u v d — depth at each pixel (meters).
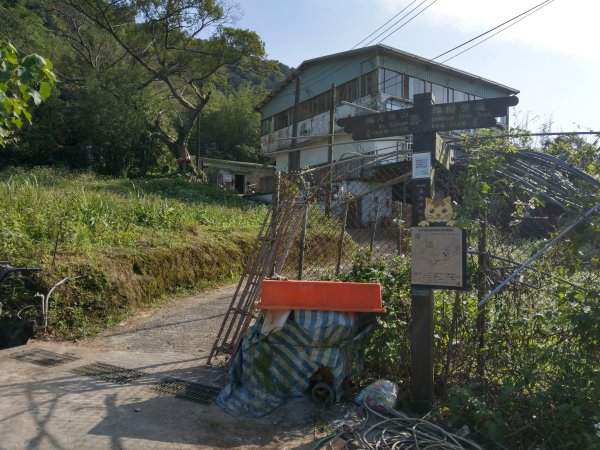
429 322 3.93
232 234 11.70
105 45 31.06
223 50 27.91
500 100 3.69
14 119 3.58
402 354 4.34
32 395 4.14
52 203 9.41
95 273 7.00
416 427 3.63
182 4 26.55
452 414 3.62
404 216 9.40
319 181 6.16
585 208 3.67
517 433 3.50
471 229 3.86
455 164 4.43
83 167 27.31
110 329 6.54
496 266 4.22
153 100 29.83
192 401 4.20
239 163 35.38
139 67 30.16
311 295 4.06
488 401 3.85
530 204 3.93
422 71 22.77
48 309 6.18
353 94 24.19
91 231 8.67
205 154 40.94
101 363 5.13
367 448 3.33
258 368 4.12
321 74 26.52
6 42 3.45
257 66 30.11
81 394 4.24
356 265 5.41
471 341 4.19
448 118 3.87
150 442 3.46
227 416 3.94
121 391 4.35
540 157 3.91
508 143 4.11
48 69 3.49
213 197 23.72
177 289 8.84
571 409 3.23
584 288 3.66
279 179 5.55
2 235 6.91
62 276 6.60
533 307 4.11
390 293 4.59
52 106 27.02
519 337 4.01
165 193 21.91
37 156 26.95
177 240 9.74
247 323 5.07
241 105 42.47
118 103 27.12
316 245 8.41
